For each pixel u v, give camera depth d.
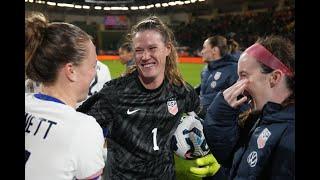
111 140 1.99
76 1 31.05
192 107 2.13
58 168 1.11
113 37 31.06
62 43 1.19
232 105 1.45
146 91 1.91
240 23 27.69
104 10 31.95
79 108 1.89
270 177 1.24
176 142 2.11
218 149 1.55
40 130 1.15
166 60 2.02
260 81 1.29
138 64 1.89
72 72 1.22
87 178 1.15
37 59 1.19
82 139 1.14
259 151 1.25
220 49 4.36
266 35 1.45
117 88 1.91
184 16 32.38
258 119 1.42
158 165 1.98
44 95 1.22
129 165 1.95
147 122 1.94
